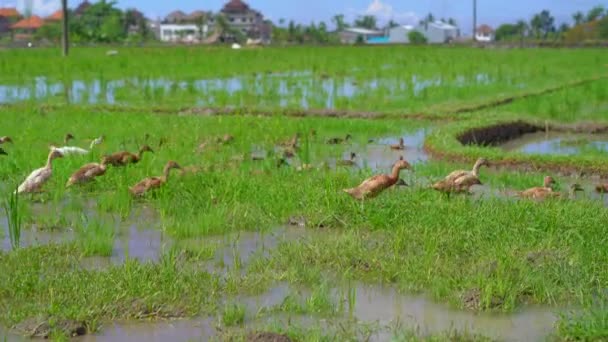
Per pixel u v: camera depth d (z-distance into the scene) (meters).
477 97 39.31
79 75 52.16
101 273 12.32
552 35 182.62
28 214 15.98
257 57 72.06
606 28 134.00
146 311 11.10
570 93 41.69
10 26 154.62
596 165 21.80
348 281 12.51
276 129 27.44
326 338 10.22
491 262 12.66
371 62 64.62
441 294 11.82
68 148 21.55
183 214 16.05
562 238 13.95
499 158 22.64
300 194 17.19
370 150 25.34
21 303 11.30
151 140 25.20
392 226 15.09
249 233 15.23
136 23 168.25
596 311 10.91
